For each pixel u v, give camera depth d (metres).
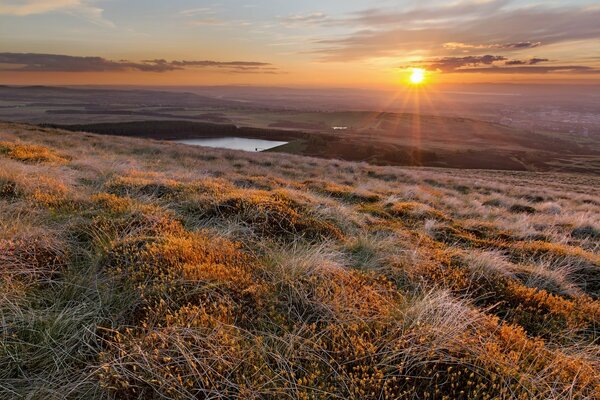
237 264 4.80
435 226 8.70
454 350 3.21
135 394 2.75
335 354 3.16
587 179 43.19
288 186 13.36
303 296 4.07
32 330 3.28
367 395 2.71
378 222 8.74
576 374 3.08
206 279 4.14
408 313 3.81
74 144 24.33
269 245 5.74
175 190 8.70
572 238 9.72
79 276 4.25
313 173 22.66
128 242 4.98
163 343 3.05
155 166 16.34
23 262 4.38
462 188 22.95
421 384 2.94
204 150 30.56
